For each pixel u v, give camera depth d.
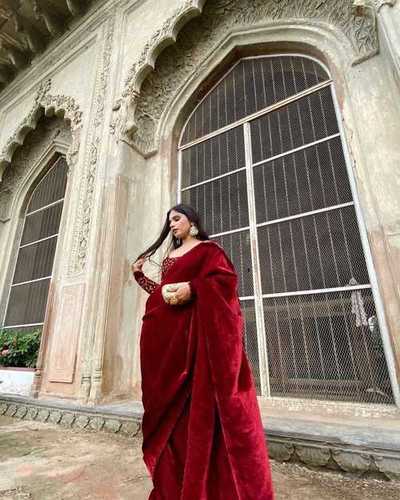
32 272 5.93
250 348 3.11
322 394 2.64
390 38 2.60
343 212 3.01
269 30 4.16
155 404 1.24
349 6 3.43
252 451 1.07
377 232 2.61
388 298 2.44
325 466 1.89
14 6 6.64
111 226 3.84
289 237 3.26
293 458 2.00
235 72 4.58
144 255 1.77
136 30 5.15
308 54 3.89
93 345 3.43
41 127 6.75
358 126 2.96
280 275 3.19
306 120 3.60
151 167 4.53
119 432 2.75
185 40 4.84
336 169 3.18
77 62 6.06
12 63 7.52
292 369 2.84
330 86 3.52
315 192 3.25
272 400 2.81
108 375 3.33
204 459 1.06
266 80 4.19
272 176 3.61
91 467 2.00
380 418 2.32
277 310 3.09
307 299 2.97
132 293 3.83
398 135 2.69
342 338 2.70
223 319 1.23
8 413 3.74
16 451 2.33
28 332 5.38
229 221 3.76
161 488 1.14
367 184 2.77
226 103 4.47
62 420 3.19
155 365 1.29
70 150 5.14
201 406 1.13
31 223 6.56
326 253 2.99
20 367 4.46
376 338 2.54
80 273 3.99
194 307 1.31
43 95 6.37
